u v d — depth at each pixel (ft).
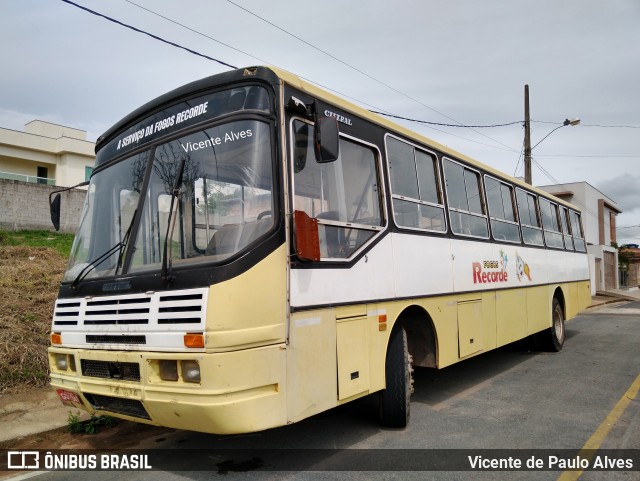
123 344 13.32
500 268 27.45
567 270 39.78
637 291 144.77
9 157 110.01
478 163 26.71
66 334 14.96
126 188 15.43
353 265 15.98
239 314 12.12
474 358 33.76
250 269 12.50
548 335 34.88
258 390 12.37
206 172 13.78
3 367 22.29
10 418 19.12
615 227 167.94
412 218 19.89
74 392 14.71
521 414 20.35
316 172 15.03
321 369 14.17
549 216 37.37
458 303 22.47
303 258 13.30
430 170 21.97
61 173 113.70
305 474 14.56
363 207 17.12
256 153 13.50
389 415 18.31
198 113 14.52
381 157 18.40
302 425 19.06
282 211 13.41
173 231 13.46
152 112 15.65
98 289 14.40
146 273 13.43
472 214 25.13
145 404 12.73
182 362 12.13
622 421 19.33
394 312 17.85
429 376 27.94
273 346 12.76
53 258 39.78
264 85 13.96
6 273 33.27
